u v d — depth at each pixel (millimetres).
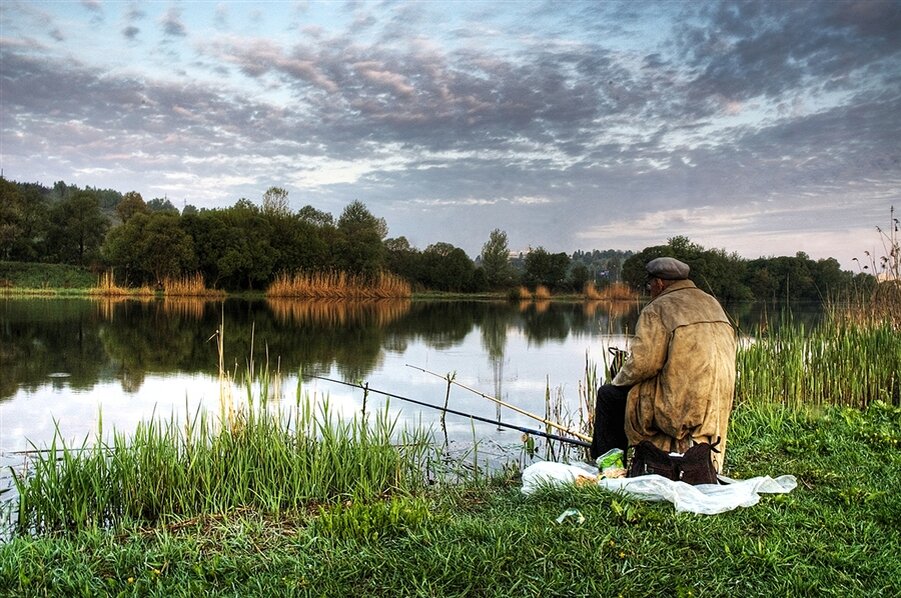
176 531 4969
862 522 4598
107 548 4371
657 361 5328
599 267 72000
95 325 22938
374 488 6109
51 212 60750
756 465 6301
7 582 3816
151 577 3898
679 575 3781
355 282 55500
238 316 29375
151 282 49875
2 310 29016
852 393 9461
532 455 7770
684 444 5309
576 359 17000
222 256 50312
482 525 4430
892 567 3924
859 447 6938
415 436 7461
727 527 4422
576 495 4965
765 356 9766
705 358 5207
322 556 4090
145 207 78500
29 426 8695
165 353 16359
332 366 14938
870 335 10602
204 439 6199
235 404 10078
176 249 47750
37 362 14500
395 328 25672
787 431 7777
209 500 5508
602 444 5930
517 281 70625
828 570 3879
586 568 3820
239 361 15312
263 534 4742
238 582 3848
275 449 6082
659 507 4805
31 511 5312
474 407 10633
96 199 63750
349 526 4488
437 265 67812
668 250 35031
